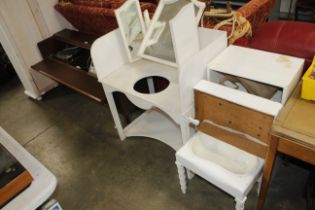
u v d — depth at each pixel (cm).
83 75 214
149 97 140
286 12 332
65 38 227
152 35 140
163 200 149
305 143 86
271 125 101
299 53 129
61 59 239
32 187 66
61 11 227
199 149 124
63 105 244
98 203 154
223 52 132
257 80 111
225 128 122
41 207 68
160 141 186
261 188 118
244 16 154
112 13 181
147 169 169
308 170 151
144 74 158
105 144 193
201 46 141
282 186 145
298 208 134
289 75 109
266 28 143
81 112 231
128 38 156
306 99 100
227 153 120
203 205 143
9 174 63
